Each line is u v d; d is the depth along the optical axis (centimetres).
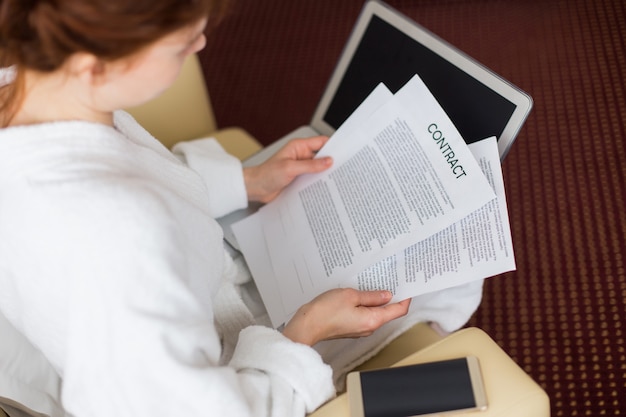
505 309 149
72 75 57
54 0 49
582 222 160
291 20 240
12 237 60
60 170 60
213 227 78
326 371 75
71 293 59
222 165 103
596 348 139
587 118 183
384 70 107
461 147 86
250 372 73
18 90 61
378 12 109
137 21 51
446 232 84
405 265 86
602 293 147
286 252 96
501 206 82
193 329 63
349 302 82
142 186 63
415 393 70
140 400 61
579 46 205
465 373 70
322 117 118
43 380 80
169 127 124
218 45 236
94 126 64
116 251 58
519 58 205
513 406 68
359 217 92
